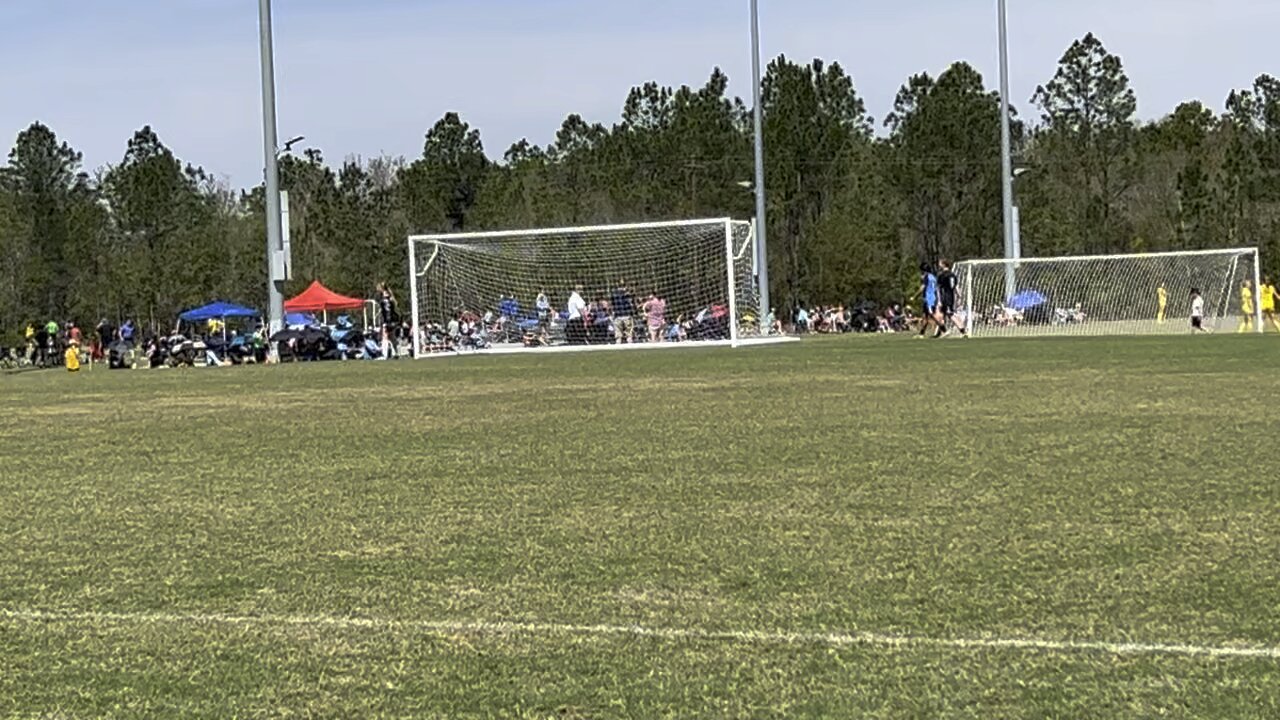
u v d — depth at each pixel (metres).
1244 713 4.02
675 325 37.72
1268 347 25.12
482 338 37.44
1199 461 8.97
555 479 8.94
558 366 24.64
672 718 4.12
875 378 18.17
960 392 15.23
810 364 22.39
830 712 4.14
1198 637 4.77
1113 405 13.09
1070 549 6.24
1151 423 11.35
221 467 10.12
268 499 8.40
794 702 4.23
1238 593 5.36
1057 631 4.91
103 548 6.88
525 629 5.12
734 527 7.01
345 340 36.62
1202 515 6.98
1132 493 7.72
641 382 18.81
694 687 4.39
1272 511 7.05
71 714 4.29
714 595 5.57
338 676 4.61
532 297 38.78
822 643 4.84
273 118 35.28
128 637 5.14
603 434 11.68
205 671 4.70
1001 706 4.14
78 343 43.47
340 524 7.41
